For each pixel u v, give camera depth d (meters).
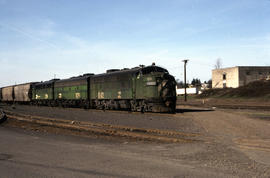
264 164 7.66
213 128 15.05
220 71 83.69
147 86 25.91
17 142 11.73
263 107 32.09
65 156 8.92
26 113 31.19
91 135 14.18
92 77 35.97
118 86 30.28
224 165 7.59
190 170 7.15
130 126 17.33
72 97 40.34
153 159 8.41
